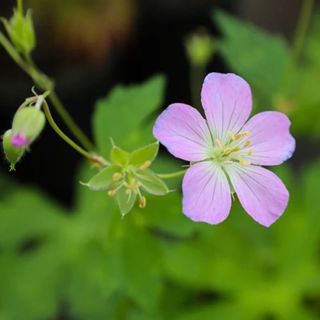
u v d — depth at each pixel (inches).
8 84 16.3
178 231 10.4
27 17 10.3
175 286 12.0
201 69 16.8
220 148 8.7
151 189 9.2
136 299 10.4
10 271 13.1
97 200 12.5
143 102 10.7
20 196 13.4
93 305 12.3
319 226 12.6
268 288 12.4
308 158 17.5
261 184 8.7
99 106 10.7
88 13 16.6
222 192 8.6
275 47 12.5
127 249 10.5
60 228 13.2
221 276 12.3
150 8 17.8
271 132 8.9
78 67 17.0
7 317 12.9
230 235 12.4
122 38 17.2
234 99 8.7
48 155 16.7
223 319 12.0
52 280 13.0
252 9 17.9
